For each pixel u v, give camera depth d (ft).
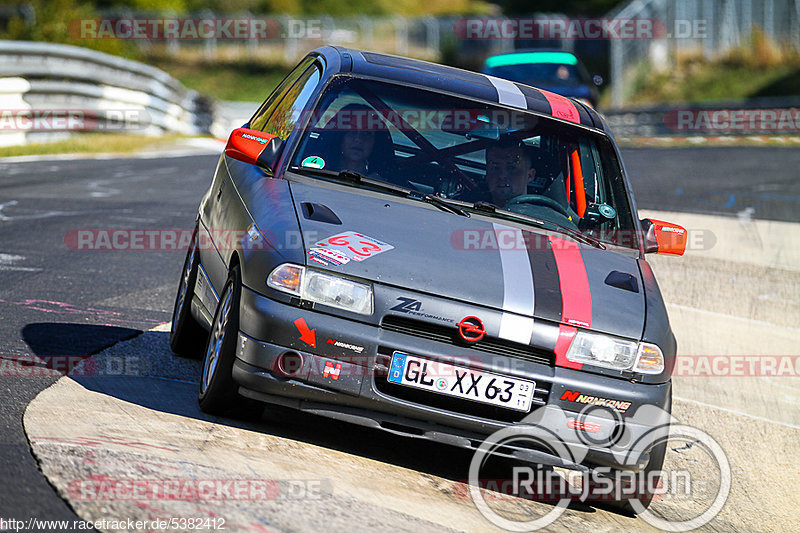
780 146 289.12
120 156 196.24
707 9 452.76
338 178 54.08
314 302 45.14
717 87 436.35
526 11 537.65
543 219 54.95
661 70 451.12
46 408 46.26
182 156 207.00
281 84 73.00
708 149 278.67
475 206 54.13
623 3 513.86
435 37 484.74
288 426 50.39
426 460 50.55
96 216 118.93
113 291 80.53
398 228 49.57
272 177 53.88
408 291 45.60
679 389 77.82
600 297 48.60
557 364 46.01
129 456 40.75
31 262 88.22
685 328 95.55
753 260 128.26
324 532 36.37
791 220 157.79
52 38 272.72
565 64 206.28
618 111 330.34
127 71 234.38
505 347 45.91
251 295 46.01
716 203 172.35
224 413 49.44
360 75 59.36
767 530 52.80
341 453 47.78
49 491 35.76
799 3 453.99
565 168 57.98
